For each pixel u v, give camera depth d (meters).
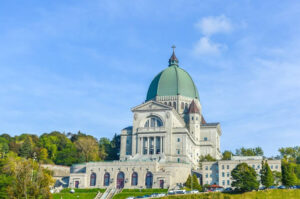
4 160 182.12
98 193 168.88
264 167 163.12
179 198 147.38
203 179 187.25
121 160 198.25
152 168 179.12
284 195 152.62
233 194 153.88
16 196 142.00
